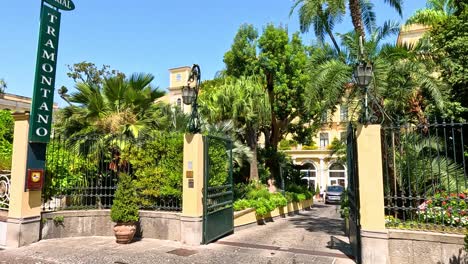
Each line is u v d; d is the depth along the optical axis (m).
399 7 11.24
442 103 9.24
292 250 7.29
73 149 9.26
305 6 11.70
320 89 9.75
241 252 7.06
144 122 10.59
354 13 10.53
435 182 7.23
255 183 16.30
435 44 11.06
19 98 26.00
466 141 9.77
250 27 20.17
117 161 9.40
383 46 9.95
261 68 19.42
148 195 8.62
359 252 6.10
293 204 18.50
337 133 38.47
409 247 5.59
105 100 10.90
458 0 12.48
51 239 7.89
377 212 5.77
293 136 24.61
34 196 7.55
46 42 7.68
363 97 6.51
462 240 5.25
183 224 7.77
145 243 7.76
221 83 20.12
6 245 7.23
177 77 45.91
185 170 7.92
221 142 9.14
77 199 8.86
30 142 7.44
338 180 38.56
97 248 7.23
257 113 16.73
